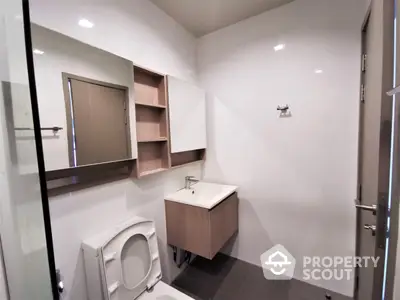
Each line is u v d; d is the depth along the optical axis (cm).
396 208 65
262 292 172
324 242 170
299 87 168
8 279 82
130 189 144
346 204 158
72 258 110
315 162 168
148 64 159
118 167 138
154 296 123
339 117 155
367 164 121
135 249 126
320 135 164
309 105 166
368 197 116
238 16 183
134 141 139
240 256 215
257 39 184
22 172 68
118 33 135
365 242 124
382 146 75
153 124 166
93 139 117
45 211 61
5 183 75
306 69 164
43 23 97
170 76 168
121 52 137
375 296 81
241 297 167
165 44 176
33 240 68
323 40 155
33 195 65
